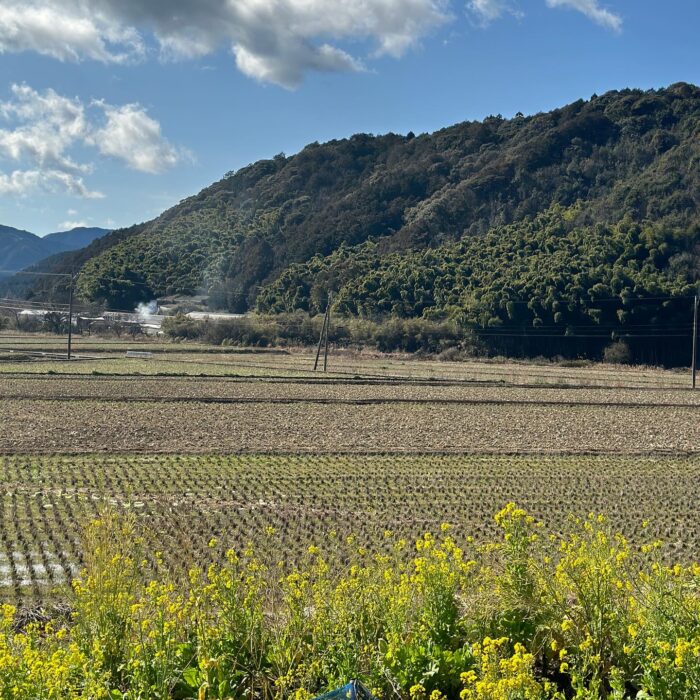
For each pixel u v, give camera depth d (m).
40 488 21.88
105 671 7.03
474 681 6.84
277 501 21.25
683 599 7.54
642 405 45.72
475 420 38.66
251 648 7.45
